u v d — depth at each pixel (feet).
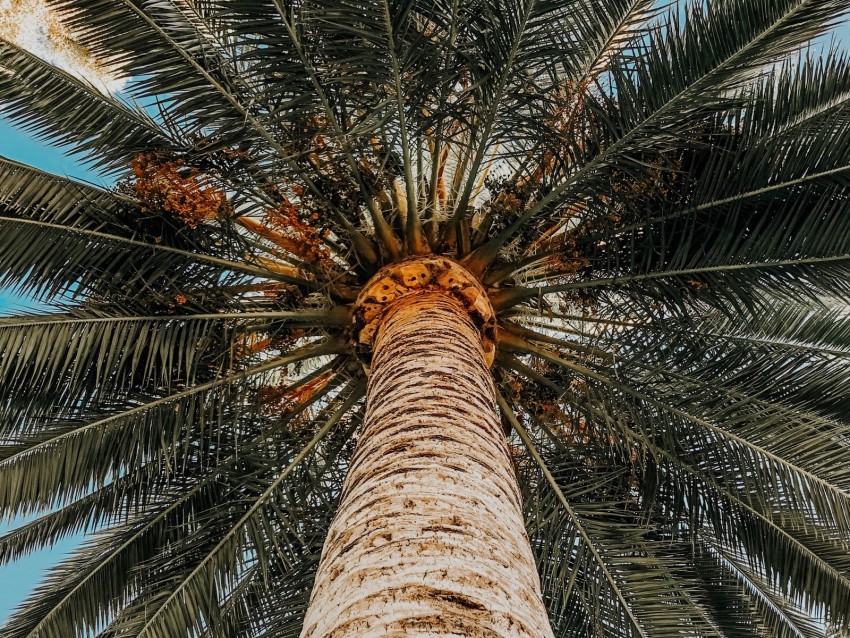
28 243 18.98
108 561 21.16
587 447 22.79
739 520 21.81
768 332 22.18
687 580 22.13
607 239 20.63
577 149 19.61
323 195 20.56
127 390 20.40
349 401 22.06
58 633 20.31
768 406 20.90
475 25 17.63
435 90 18.51
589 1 21.01
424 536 8.80
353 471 11.43
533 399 22.57
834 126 19.01
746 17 17.79
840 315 21.65
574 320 22.81
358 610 7.61
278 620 21.77
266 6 16.61
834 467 20.07
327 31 16.66
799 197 19.48
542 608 8.59
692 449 21.61
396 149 21.50
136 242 19.72
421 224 21.16
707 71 18.17
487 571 8.34
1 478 19.10
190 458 21.89
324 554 9.64
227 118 18.83
